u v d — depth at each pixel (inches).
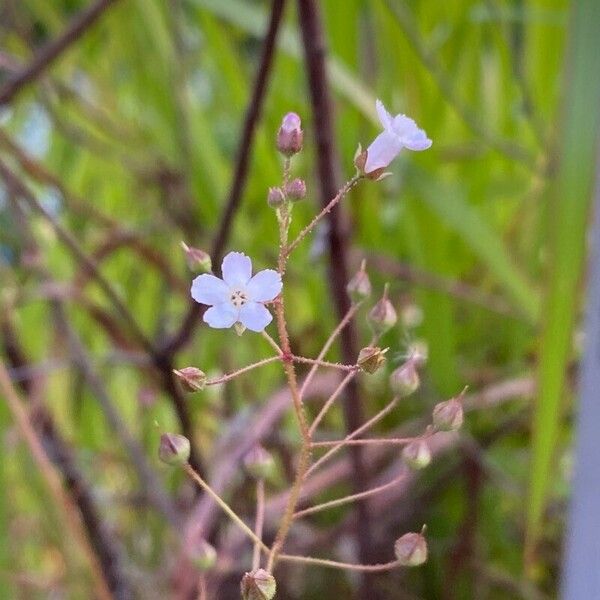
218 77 16.1
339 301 10.1
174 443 7.7
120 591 13.0
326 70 9.8
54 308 13.5
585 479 9.2
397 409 13.5
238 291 7.3
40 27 18.9
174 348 11.5
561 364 9.0
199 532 9.9
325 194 9.9
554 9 13.3
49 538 13.7
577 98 8.8
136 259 16.7
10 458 12.2
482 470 12.3
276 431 12.8
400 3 12.6
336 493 13.7
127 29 16.2
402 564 7.8
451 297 13.7
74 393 15.8
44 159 18.0
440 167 14.8
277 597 12.4
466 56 15.4
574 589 9.3
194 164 14.7
